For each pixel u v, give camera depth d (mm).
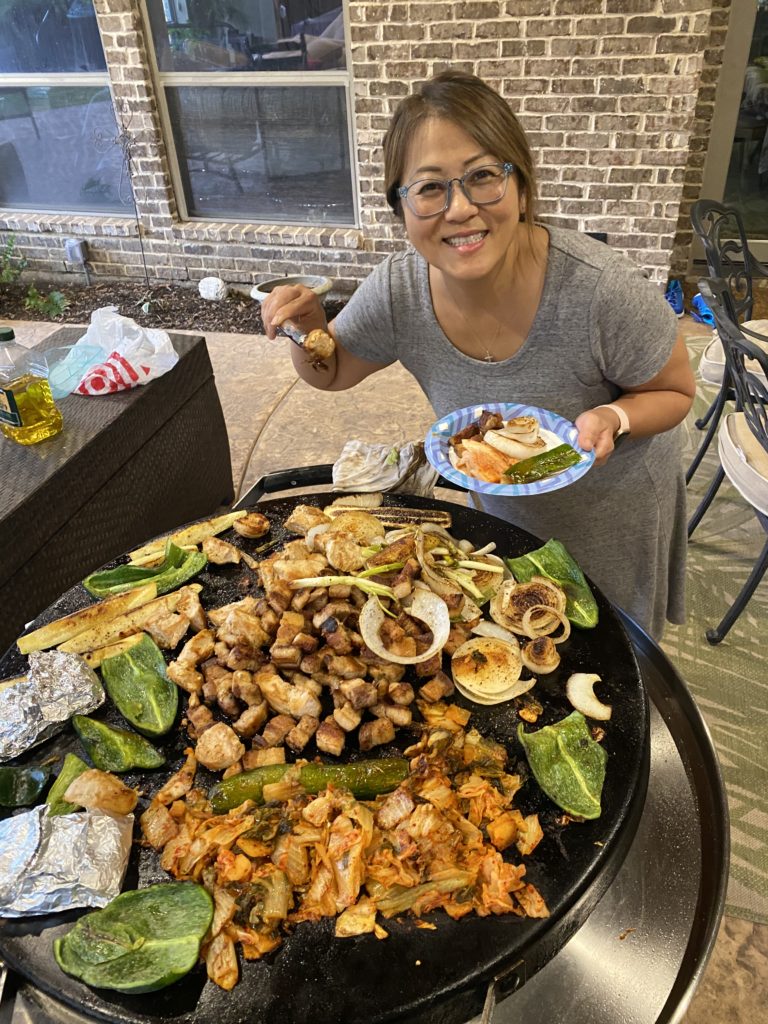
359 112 3691
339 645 1047
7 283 4734
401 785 891
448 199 1107
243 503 1548
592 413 1256
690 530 2486
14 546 1600
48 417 1836
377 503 1369
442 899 801
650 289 1263
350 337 1468
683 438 2982
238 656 1042
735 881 1591
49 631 1124
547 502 1527
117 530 1992
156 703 1025
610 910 953
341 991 741
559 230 1304
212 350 3889
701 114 3793
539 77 3406
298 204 4219
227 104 3988
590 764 915
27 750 987
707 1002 1402
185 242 4371
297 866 829
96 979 741
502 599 1130
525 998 883
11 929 799
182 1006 736
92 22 3875
